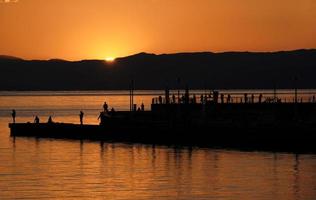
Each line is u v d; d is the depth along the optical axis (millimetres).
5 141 196250
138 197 110312
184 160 149250
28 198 109562
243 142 175750
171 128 188000
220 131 179875
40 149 173500
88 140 198875
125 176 128500
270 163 143000
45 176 128500
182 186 118562
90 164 144125
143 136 192125
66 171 134500
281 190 114750
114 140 197375
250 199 108750
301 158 150625
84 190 115438
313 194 111938
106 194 112438
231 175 128625
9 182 122438
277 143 170625
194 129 184000
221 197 109875
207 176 127812
